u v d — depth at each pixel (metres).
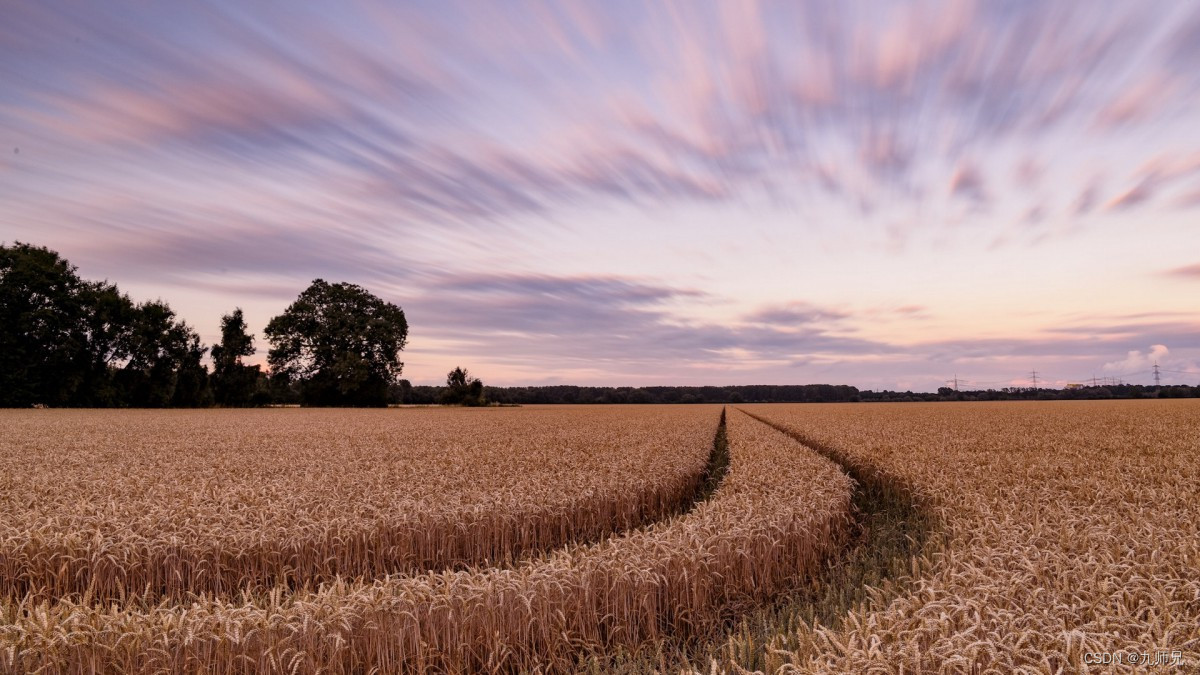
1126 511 8.02
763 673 4.11
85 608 4.91
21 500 10.38
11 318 50.19
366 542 7.98
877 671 3.46
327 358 65.44
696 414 52.62
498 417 44.88
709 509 8.52
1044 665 3.37
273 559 7.51
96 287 56.81
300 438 24.28
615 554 6.29
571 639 5.70
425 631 5.21
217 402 67.50
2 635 4.54
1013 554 5.46
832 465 13.97
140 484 11.88
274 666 4.57
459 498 9.85
